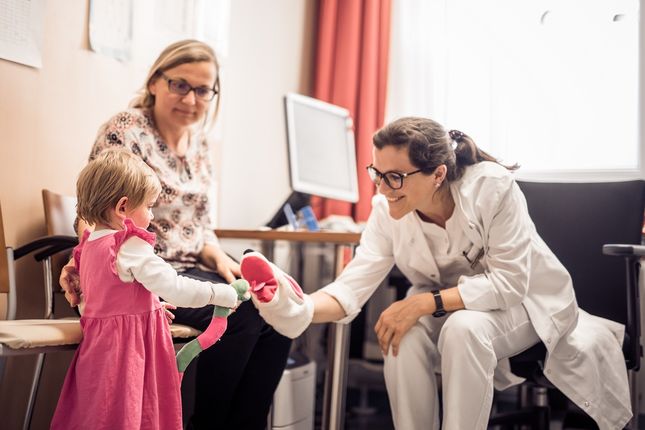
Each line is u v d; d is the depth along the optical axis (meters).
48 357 2.01
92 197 1.31
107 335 1.25
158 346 1.32
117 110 2.20
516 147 3.03
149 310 1.30
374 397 3.15
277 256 3.03
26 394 1.93
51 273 1.78
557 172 2.93
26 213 1.89
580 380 1.61
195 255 1.96
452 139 1.72
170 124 1.89
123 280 1.25
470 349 1.48
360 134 3.07
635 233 1.94
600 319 1.83
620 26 2.87
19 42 1.84
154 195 1.37
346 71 3.11
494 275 1.60
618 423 1.64
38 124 1.92
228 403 1.74
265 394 1.84
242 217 2.89
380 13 3.11
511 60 3.04
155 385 1.28
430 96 3.09
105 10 2.13
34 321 1.41
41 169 1.93
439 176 1.61
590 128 2.92
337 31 3.17
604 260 1.96
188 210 1.94
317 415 2.77
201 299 1.30
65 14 1.99
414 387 1.58
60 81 1.98
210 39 2.62
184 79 1.84
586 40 2.93
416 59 3.11
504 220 1.62
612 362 1.68
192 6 2.52
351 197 2.87
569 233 2.01
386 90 3.09
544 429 2.01
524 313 1.62
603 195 1.99
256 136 2.97
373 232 1.84
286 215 2.58
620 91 2.87
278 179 3.14
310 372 2.19
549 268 1.67
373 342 3.06
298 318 1.60
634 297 1.74
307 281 3.21
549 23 2.99
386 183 1.58
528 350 1.65
